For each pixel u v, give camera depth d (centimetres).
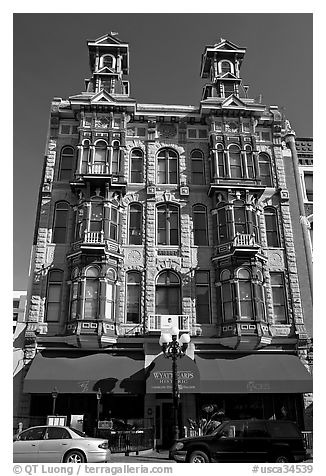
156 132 2873
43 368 2198
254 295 2406
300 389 2191
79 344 2303
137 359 2308
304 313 2552
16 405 2230
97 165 2680
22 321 2467
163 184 2745
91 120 2814
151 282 2492
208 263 2566
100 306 2338
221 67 3167
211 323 2436
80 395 2261
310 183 2967
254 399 2314
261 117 2953
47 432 1488
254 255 2473
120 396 2277
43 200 2645
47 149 2809
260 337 2325
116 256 2484
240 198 2641
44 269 2491
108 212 2550
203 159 2848
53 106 2870
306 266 2659
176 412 1692
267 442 1385
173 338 1786
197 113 2920
